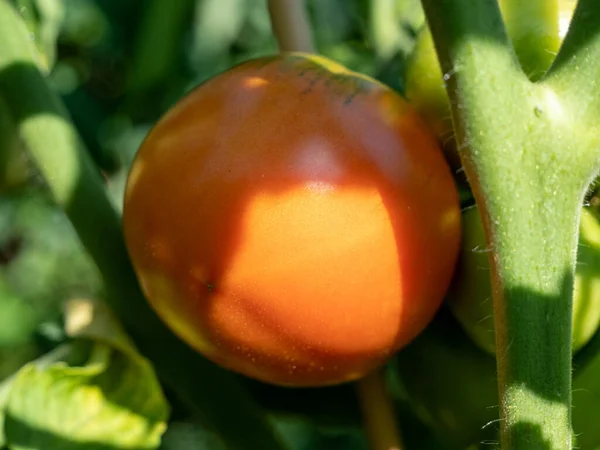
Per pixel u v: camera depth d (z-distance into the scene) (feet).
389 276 0.95
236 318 0.95
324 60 1.00
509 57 0.87
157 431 1.09
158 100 1.80
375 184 0.94
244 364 0.99
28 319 2.75
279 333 0.96
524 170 0.87
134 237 0.98
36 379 1.04
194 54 1.79
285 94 0.96
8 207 2.92
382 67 1.29
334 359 0.98
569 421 0.87
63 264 2.96
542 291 0.87
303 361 0.98
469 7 0.87
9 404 1.04
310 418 1.19
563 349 0.87
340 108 0.95
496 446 1.03
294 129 0.94
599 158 0.87
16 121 1.07
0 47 1.06
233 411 1.12
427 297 0.97
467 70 0.87
